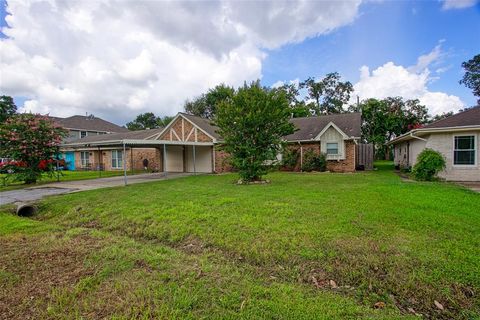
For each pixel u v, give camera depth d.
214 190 8.62
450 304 2.52
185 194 7.94
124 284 2.93
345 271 3.11
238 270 3.28
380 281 2.89
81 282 2.99
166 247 4.18
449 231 4.13
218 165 17.25
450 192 7.47
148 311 2.41
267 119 10.31
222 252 3.88
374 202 6.13
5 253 3.93
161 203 6.72
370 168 18.27
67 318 2.38
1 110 29.77
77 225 5.79
